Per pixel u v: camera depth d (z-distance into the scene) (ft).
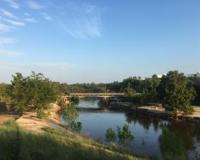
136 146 162.40
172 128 252.83
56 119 254.27
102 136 190.39
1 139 59.47
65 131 152.66
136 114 373.20
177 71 385.09
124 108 452.76
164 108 360.48
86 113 381.19
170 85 338.95
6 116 199.00
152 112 359.25
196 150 156.66
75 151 63.41
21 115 208.44
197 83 444.55
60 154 57.93
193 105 418.10
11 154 49.85
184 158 107.24
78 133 164.86
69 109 263.49
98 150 72.95
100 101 651.25
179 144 112.98
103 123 277.64
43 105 207.00
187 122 293.02
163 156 111.34
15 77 207.31
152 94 444.96
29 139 69.62
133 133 218.18
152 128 249.55
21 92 202.28
